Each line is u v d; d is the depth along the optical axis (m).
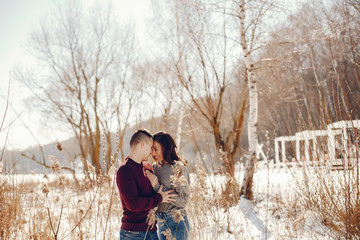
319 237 3.42
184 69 9.27
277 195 4.77
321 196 3.84
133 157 2.61
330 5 9.61
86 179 4.19
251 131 6.92
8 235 3.43
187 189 2.62
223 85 8.28
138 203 2.40
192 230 3.47
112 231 3.75
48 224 3.69
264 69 8.54
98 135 13.56
